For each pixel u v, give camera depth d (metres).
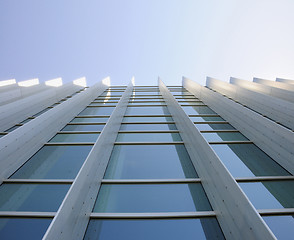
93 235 4.09
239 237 3.54
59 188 5.14
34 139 6.91
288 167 5.82
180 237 4.05
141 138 8.34
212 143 7.72
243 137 8.30
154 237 4.05
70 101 10.41
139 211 4.61
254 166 6.14
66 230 3.38
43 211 4.45
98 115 11.34
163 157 6.83
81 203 4.12
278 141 6.29
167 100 13.66
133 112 12.23
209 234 4.12
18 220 4.25
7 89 14.97
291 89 16.02
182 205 4.79
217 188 4.50
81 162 6.33
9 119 9.20
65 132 8.63
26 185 5.24
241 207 3.53
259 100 11.50
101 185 5.43
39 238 3.87
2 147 5.43
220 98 11.22
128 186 5.39
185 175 5.87
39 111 11.91
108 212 4.59
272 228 4.07
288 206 4.58
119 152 7.16
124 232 4.14
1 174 5.30
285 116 9.45
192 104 13.94
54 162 6.32
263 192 5.04
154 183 5.50
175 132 8.92
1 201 4.72
